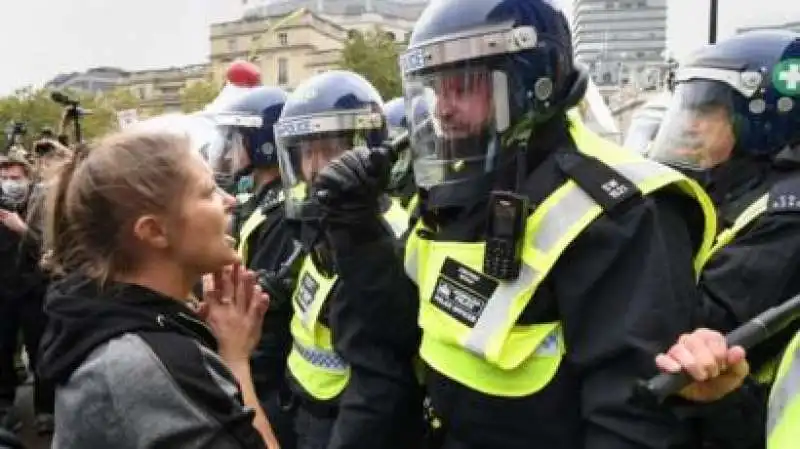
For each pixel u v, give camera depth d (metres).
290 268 2.69
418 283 1.82
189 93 34.56
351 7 59.91
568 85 1.72
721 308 1.76
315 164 2.62
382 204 2.14
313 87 2.68
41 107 31.17
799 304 1.35
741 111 2.17
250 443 1.30
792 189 1.83
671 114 2.37
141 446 1.22
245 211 3.58
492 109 1.67
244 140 3.55
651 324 1.46
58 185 1.40
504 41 1.63
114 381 1.24
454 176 1.72
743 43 2.22
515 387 1.59
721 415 1.46
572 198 1.57
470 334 1.61
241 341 1.63
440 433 1.82
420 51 1.71
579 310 1.53
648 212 1.52
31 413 5.53
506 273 1.57
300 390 2.49
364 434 1.95
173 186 1.36
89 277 1.35
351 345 1.97
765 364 1.67
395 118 4.14
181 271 1.41
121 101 36.53
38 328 5.02
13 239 4.99
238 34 43.06
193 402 1.25
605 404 1.49
